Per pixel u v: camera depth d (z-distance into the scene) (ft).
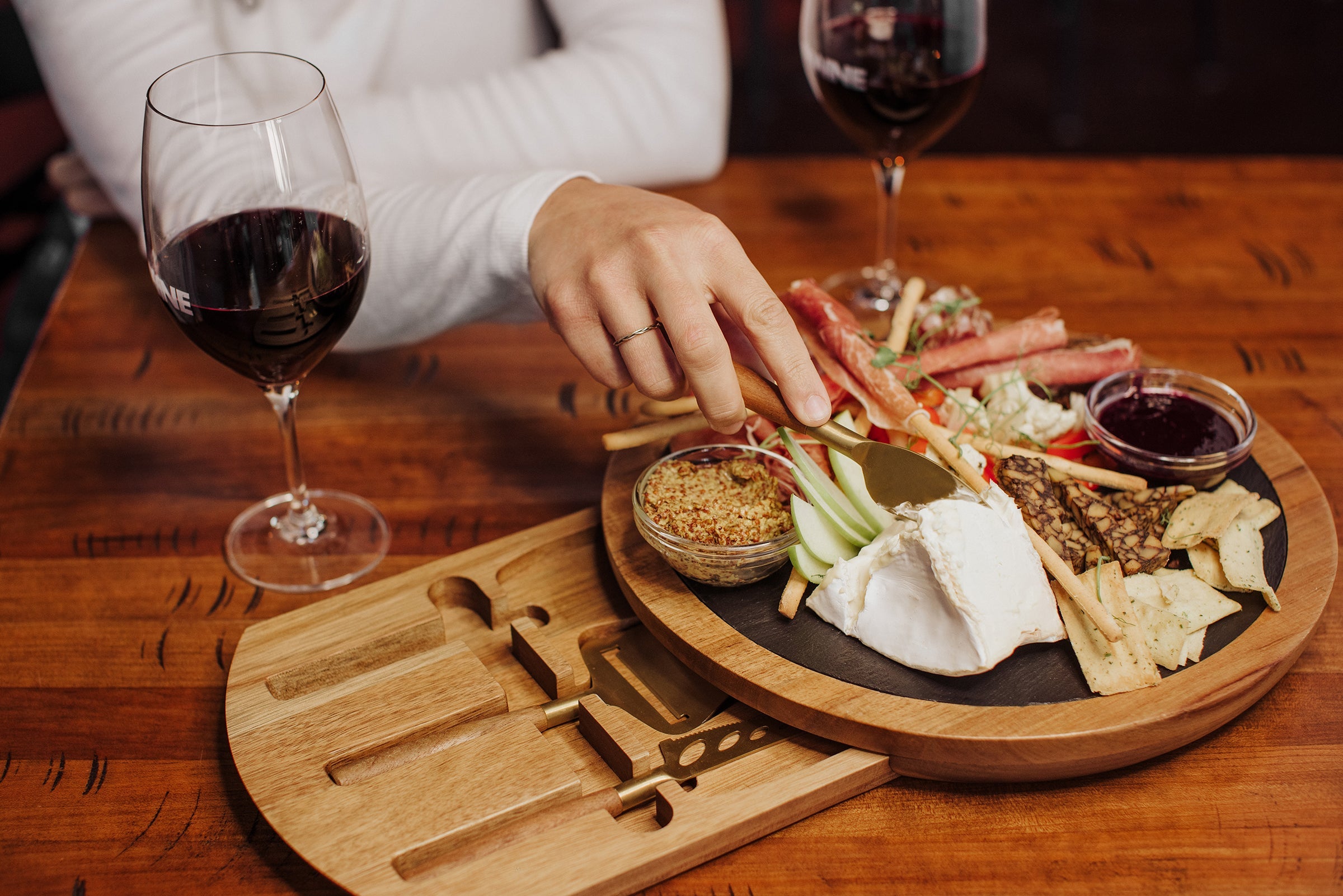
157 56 5.22
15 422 4.58
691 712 3.27
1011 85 16.75
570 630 3.52
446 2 6.41
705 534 3.40
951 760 2.95
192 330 3.29
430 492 4.21
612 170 6.07
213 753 3.19
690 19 6.31
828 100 4.87
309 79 3.59
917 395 4.04
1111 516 3.51
